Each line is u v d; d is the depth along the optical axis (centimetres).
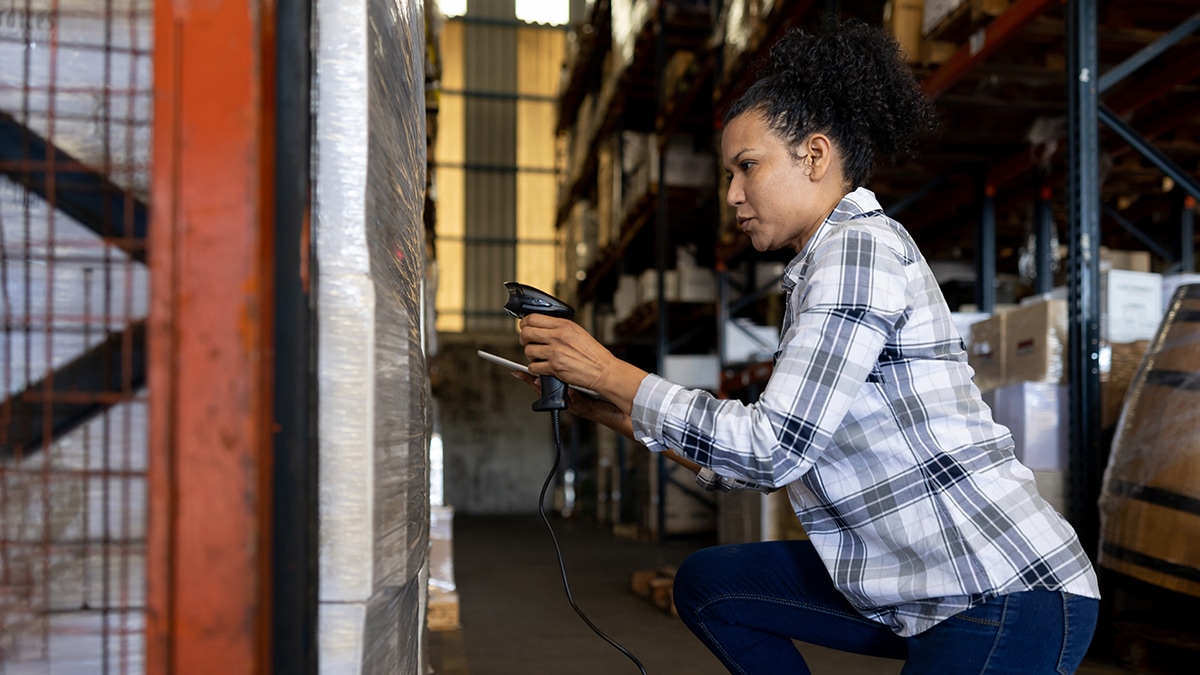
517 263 1510
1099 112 331
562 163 1463
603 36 992
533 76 1537
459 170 1505
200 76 73
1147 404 272
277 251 77
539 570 607
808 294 116
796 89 127
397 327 97
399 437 97
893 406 117
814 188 128
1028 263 617
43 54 82
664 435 117
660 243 777
